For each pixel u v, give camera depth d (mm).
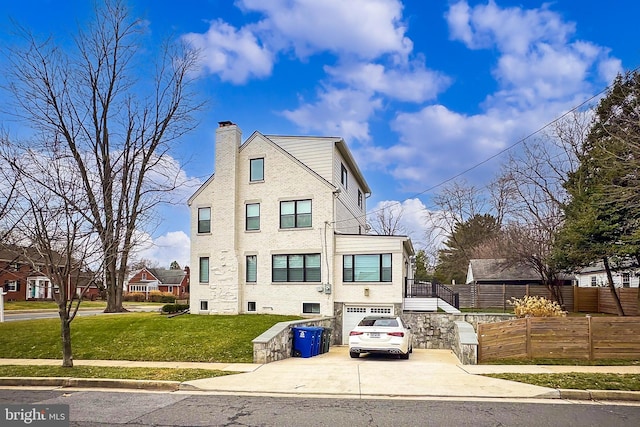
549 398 9039
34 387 10570
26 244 17609
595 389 9242
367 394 9359
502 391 9438
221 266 25781
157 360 14344
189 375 11227
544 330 13367
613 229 18578
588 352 13141
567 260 20750
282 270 25109
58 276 12648
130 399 9148
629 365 12320
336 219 25047
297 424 7223
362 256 24203
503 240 34531
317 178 24922
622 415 7781
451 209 53219
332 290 24203
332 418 7562
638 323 13164
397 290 23438
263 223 25656
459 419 7488
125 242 22469
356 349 15055
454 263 52875
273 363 13797
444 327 22547
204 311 26000
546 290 27922
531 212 32125
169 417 7680
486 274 34281
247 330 18562
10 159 16562
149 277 82750
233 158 26266
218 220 26172
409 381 10531
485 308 28141
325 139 25938
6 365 13297
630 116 16578
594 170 20781
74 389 10320
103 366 12898
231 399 9070
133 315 25594
